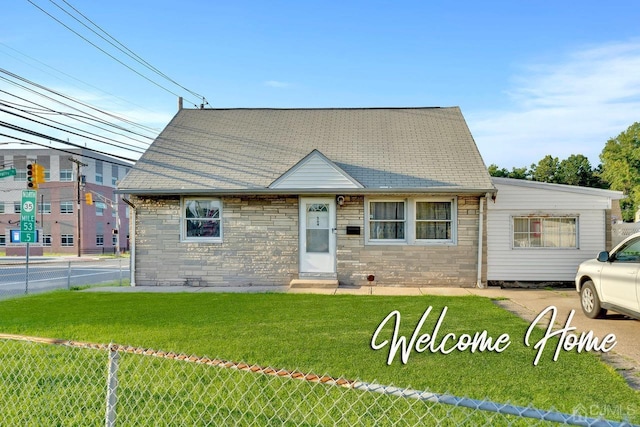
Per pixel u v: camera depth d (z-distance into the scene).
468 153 14.61
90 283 16.81
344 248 13.52
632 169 55.19
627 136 56.41
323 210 13.65
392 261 13.45
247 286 13.53
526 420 3.93
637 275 7.08
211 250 13.80
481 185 13.09
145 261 13.95
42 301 10.85
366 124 16.58
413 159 14.36
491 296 11.36
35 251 46.81
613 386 4.77
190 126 16.84
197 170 14.27
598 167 62.69
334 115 17.38
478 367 5.41
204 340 6.67
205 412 4.19
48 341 3.62
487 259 13.33
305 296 11.30
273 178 13.77
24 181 52.41
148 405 4.34
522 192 13.41
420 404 4.30
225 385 4.82
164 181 13.84
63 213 52.28
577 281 9.01
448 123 16.41
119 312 9.14
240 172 14.10
